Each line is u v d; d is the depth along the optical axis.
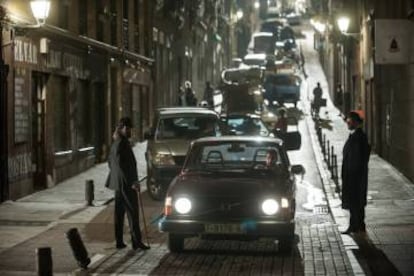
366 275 17.19
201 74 92.06
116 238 20.70
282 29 127.25
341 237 21.88
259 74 78.56
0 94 28.88
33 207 28.22
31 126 32.19
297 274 17.47
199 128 32.31
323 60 105.25
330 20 82.06
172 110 33.56
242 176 20.00
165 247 20.95
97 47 43.41
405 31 24.83
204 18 92.94
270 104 77.94
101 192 32.81
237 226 18.62
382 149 44.19
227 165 21.06
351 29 57.69
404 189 31.98
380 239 21.44
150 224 25.22
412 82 32.75
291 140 40.75
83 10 42.00
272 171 20.33
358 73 58.88
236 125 42.28
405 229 22.94
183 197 18.95
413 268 17.72
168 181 30.38
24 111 31.27
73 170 38.47
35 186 33.69
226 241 22.02
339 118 68.81
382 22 24.86
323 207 29.39
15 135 30.17
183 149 30.58
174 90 73.38
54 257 19.52
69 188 34.12
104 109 46.00
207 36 97.38
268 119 62.00
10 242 21.50
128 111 53.62
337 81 80.38
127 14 53.75
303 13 163.75
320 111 75.31
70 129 38.03
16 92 30.33
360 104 56.84
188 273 17.64
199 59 90.38
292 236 19.11
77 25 39.50
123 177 20.33
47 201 30.03
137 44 57.31
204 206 18.86
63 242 21.56
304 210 28.72
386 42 24.80
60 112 37.16
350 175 22.27
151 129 32.44
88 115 42.31
